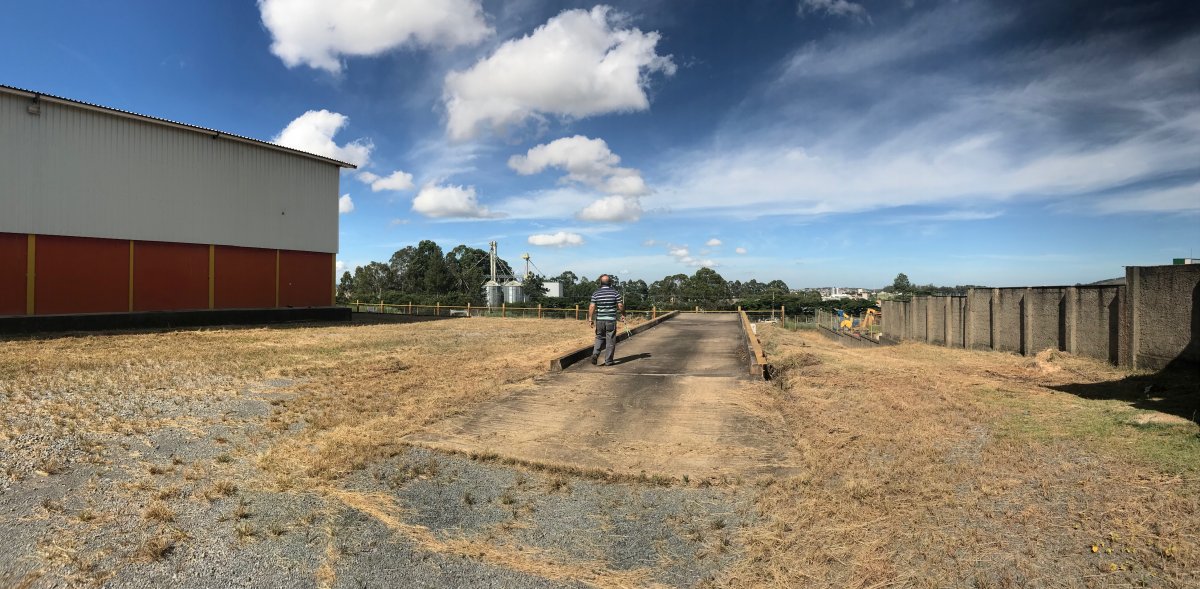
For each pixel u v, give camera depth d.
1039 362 9.20
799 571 2.95
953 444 4.67
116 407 6.36
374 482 4.25
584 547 3.28
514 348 13.05
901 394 6.65
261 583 2.89
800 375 8.17
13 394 6.92
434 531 3.48
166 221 18.89
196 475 4.32
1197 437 4.41
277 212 22.53
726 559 3.11
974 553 2.97
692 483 4.17
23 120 15.65
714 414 6.16
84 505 3.78
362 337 16.11
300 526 3.52
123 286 17.81
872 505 3.60
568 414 6.18
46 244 16.16
